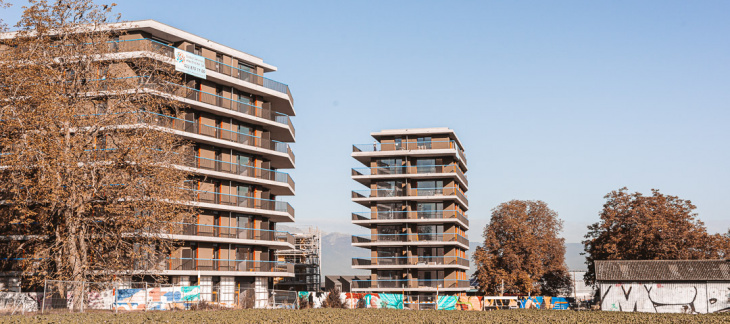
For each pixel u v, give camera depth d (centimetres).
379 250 9262
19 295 3844
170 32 5944
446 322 3325
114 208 4281
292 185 7531
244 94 6719
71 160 4166
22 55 4294
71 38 4591
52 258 4375
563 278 9969
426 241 8969
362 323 3284
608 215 7850
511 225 9388
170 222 4516
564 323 3394
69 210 4272
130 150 4375
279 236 7962
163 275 5662
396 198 9119
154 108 4800
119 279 4569
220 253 6344
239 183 6631
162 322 3161
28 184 4069
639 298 5747
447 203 9225
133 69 5066
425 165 9400
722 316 4019
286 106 7300
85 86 4575
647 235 7394
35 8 4400
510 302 6825
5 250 5053
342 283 11444
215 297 6203
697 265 5806
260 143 6800
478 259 9400
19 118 4144
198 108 6138
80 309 3994
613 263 5966
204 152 6244
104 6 4644
